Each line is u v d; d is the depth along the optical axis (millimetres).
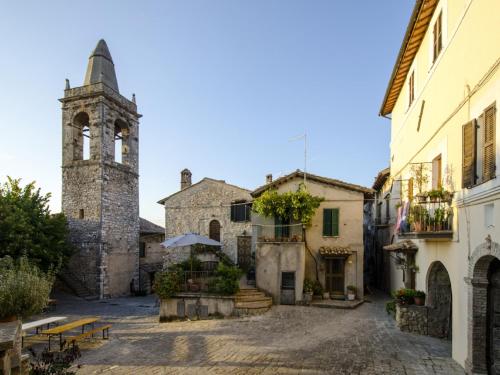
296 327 11906
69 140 27016
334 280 17109
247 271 19578
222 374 7664
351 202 17453
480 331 6980
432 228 8961
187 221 24875
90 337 11844
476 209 7008
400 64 13250
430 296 10547
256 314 14094
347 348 9258
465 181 7469
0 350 5156
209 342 10477
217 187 24641
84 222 25828
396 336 10305
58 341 11297
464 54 7848
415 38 11641
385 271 19609
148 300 24750
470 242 7277
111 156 26984
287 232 17453
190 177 28906
